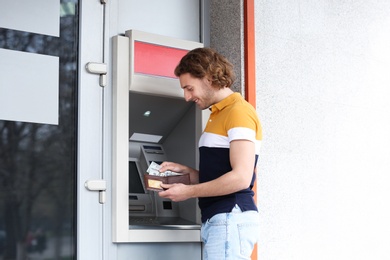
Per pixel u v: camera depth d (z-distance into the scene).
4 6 3.16
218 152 3.08
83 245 3.25
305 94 4.13
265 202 3.85
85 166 3.30
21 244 3.11
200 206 3.14
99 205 3.32
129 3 3.57
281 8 4.04
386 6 4.79
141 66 3.47
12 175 3.12
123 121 3.39
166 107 3.66
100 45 3.42
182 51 3.63
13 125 3.14
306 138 4.11
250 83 3.77
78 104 3.32
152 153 3.78
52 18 3.29
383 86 4.69
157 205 3.70
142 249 3.42
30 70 3.20
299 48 4.12
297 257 3.99
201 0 3.90
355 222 4.38
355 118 4.45
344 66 4.41
